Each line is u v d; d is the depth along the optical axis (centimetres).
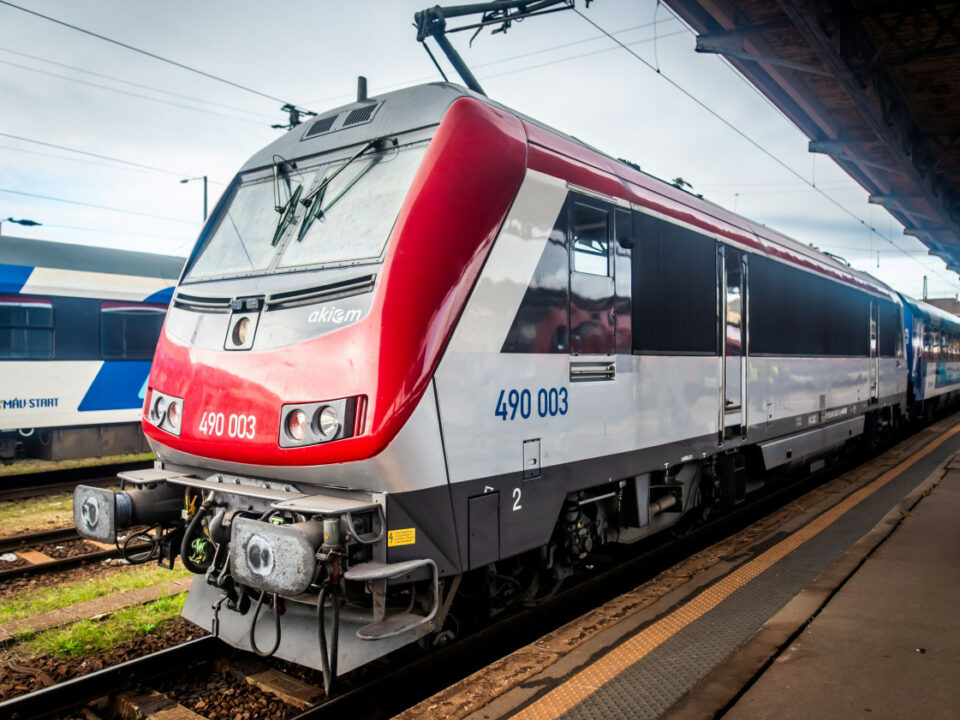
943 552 587
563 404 452
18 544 718
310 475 365
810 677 363
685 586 530
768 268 796
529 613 498
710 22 1064
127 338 1277
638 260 539
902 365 1525
